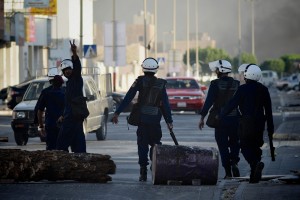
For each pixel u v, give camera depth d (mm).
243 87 22656
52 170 21953
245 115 22547
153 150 21875
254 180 21906
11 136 45344
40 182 21938
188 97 67438
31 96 40844
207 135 45406
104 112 42812
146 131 23844
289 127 48344
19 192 20109
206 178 21609
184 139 42656
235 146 25297
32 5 87875
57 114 27484
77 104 25578
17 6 99062
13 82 98438
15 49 98438
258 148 22641
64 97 27562
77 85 25641
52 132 27562
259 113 22562
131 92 23922
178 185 21547
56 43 115312
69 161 22047
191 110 67812
